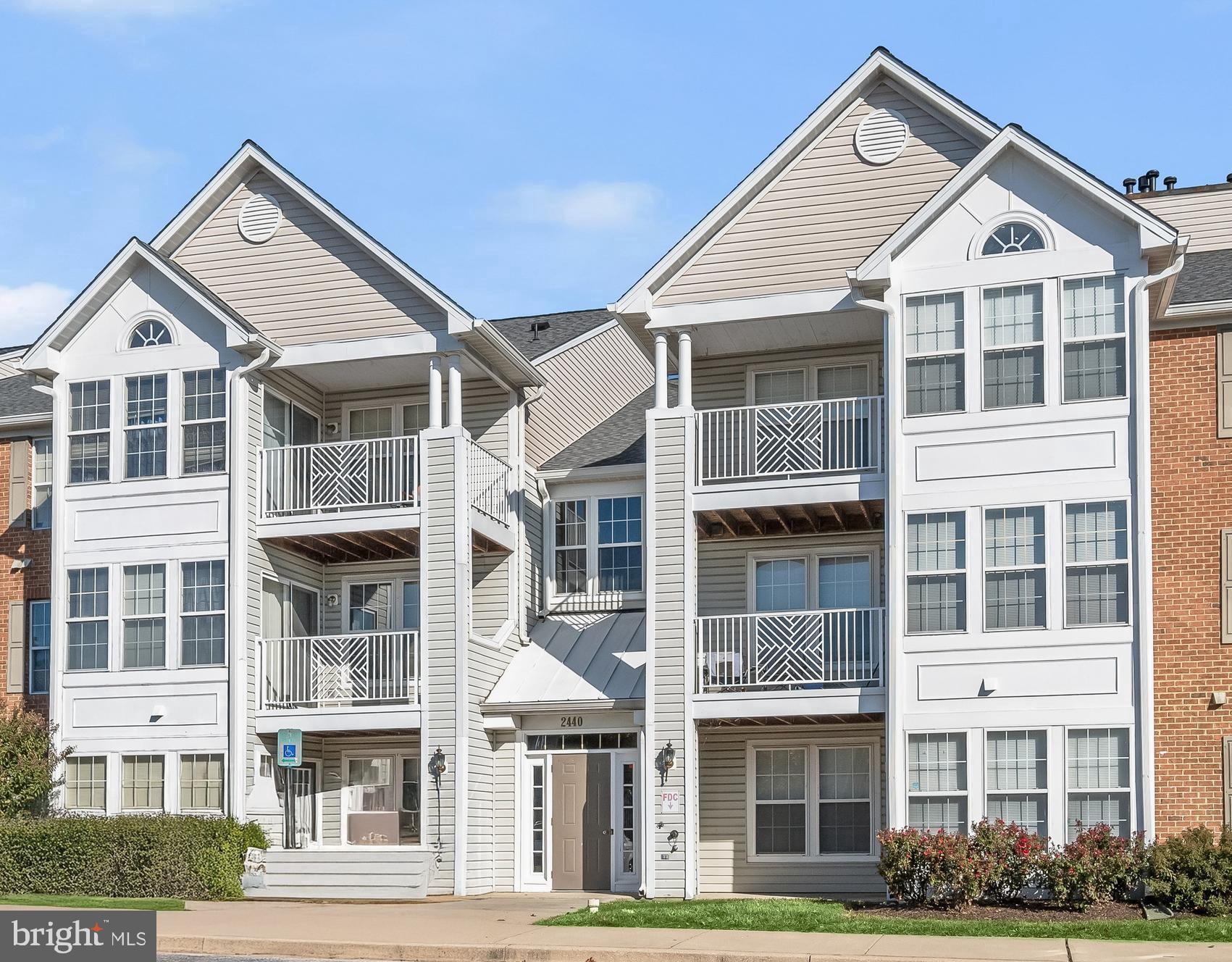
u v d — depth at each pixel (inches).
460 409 1033.5
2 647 1143.6
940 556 900.0
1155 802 887.7
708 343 1039.0
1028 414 896.9
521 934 712.4
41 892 937.5
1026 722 869.8
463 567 1009.5
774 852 1003.3
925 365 918.4
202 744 1013.2
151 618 1037.8
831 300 968.9
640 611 1104.8
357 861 960.9
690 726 951.6
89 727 1040.8
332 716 1017.5
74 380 1076.5
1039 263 906.1
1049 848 842.8
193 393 1052.5
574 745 1040.2
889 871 826.2
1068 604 874.1
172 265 1056.2
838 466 984.3
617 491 1125.7
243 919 780.6
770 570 1045.2
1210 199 1194.6
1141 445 872.3
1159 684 942.4
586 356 1245.7
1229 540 943.0
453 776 991.6
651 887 940.6
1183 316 963.3
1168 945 664.4
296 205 1079.0
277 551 1071.6
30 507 1160.8
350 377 1100.5
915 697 891.4
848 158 987.3
